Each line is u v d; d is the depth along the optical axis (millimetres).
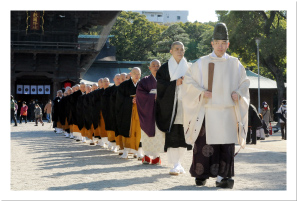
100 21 42562
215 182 6531
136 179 7062
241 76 6457
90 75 59031
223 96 6305
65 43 41688
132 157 10383
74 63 42750
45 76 43656
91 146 13609
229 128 6273
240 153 11555
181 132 7684
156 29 74375
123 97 9906
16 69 42125
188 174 7641
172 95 7578
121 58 71312
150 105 8609
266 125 19406
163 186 6402
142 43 72062
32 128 25516
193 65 6492
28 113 39938
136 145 9797
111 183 6680
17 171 8039
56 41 41906
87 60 43500
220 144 6320
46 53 41531
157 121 7789
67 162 9391
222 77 6340
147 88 8656
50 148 12836
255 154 11266
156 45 71688
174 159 7723
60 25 41875
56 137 17969
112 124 11344
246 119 6336
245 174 7660
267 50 33250
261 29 35469
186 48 64062
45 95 46344
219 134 6234
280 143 15711
